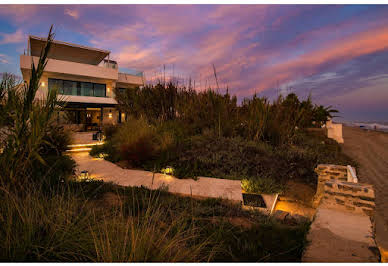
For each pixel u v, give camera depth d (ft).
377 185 24.32
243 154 26.73
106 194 14.35
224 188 18.39
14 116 10.59
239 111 38.11
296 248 7.89
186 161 25.26
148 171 23.04
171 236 8.25
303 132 43.39
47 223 6.95
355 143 56.80
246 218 12.71
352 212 9.97
